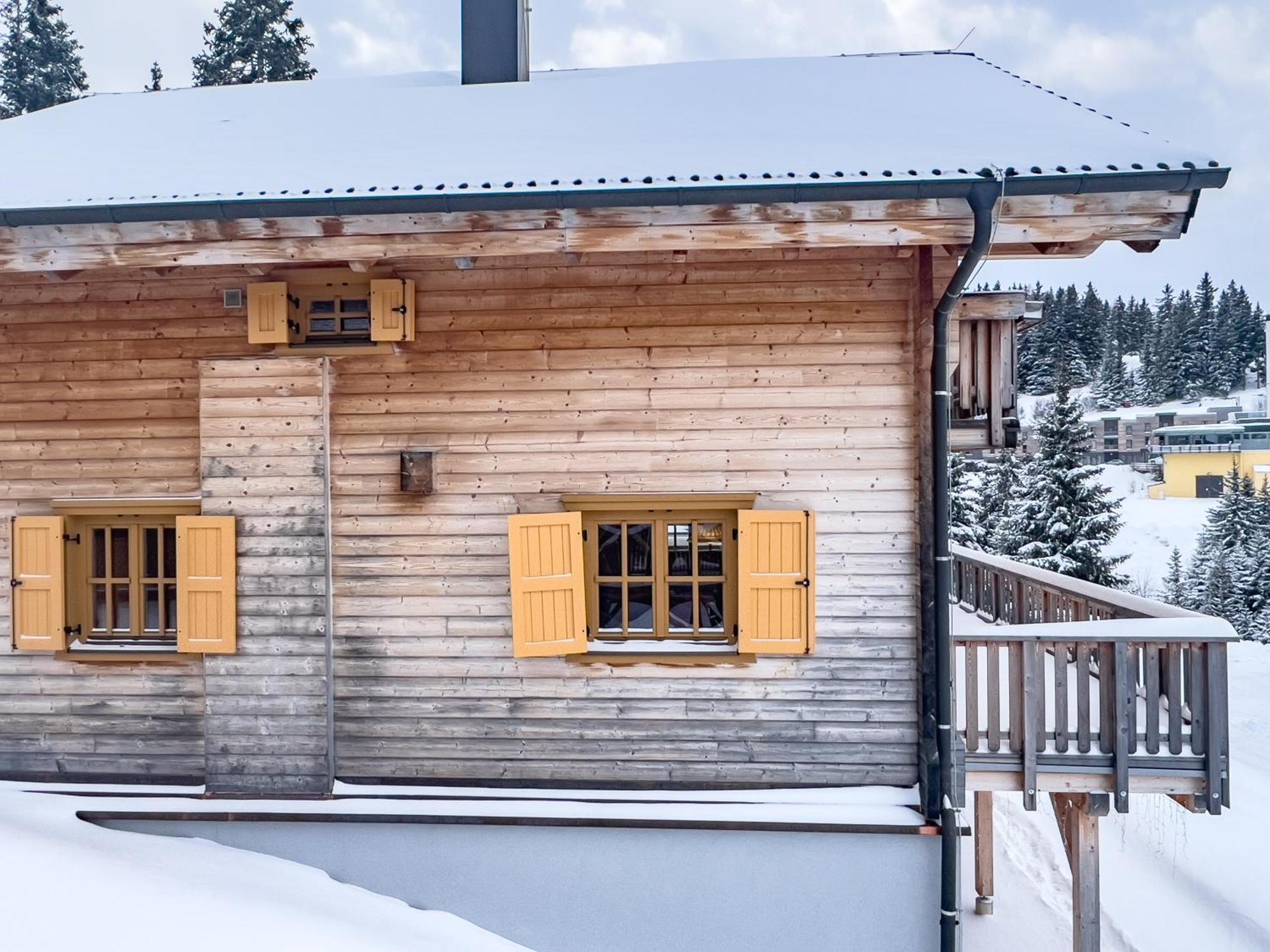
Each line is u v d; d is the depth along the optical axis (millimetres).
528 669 5758
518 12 7395
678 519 5762
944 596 5273
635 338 5672
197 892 4605
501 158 5148
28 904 3967
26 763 6051
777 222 4801
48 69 21203
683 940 5418
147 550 6359
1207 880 10172
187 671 5969
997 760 5383
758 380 5625
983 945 7949
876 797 5516
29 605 5875
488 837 5516
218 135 6105
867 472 5582
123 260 5102
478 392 5742
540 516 5562
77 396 5965
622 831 5445
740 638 5527
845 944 5352
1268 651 24016
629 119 5762
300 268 5730
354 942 4426
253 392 5719
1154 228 4738
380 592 5789
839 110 5672
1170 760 5191
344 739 5809
